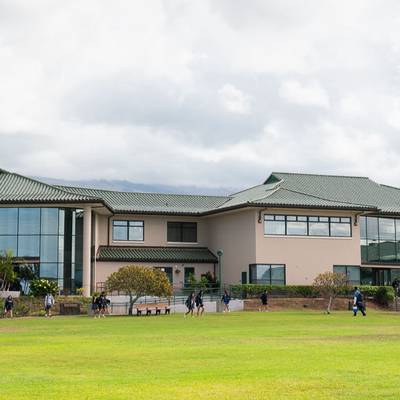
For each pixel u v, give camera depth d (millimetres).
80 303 50594
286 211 59688
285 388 13828
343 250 61281
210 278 63219
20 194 56156
